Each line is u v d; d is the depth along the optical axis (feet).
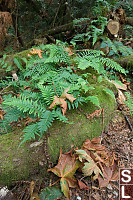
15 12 22.61
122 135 8.44
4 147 6.65
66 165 6.53
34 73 11.20
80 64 9.93
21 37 24.30
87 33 13.99
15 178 6.24
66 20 23.41
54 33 19.06
